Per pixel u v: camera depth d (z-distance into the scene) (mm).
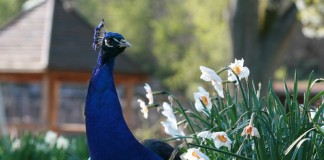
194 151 5152
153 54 39250
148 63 39125
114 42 5172
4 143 10469
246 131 4953
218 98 5836
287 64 39844
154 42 39250
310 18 16562
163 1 40625
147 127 26234
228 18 16484
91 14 42656
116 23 39562
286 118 5410
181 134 5965
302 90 22031
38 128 20516
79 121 29500
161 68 37938
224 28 32156
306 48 39844
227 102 5738
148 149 5363
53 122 20625
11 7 41719
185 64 33562
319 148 5410
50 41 20766
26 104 31141
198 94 5836
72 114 29531
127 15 39312
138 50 39000
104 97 5199
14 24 21906
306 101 5422
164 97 22031
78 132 20734
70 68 20406
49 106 20625
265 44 16406
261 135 5180
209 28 32531
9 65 20781
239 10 16141
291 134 5348
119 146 5203
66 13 21594
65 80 21281
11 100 31250
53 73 20391
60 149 10266
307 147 5332
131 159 5246
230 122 5633
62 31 21172
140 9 39344
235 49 16281
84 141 10867
